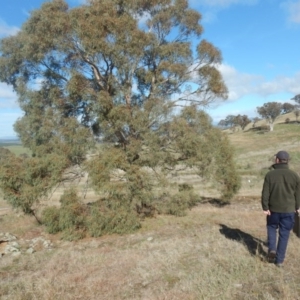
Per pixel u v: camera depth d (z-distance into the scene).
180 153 13.90
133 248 8.94
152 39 13.85
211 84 14.57
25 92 14.16
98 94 12.56
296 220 6.85
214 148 14.79
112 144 13.85
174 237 9.68
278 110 83.31
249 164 37.78
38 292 5.21
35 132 14.34
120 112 12.39
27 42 12.77
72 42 12.61
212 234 8.60
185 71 14.33
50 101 14.41
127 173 12.59
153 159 13.18
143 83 14.84
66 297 4.88
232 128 100.94
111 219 12.09
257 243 6.75
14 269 7.57
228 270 5.20
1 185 13.04
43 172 13.35
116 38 12.26
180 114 13.72
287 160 5.15
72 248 10.28
